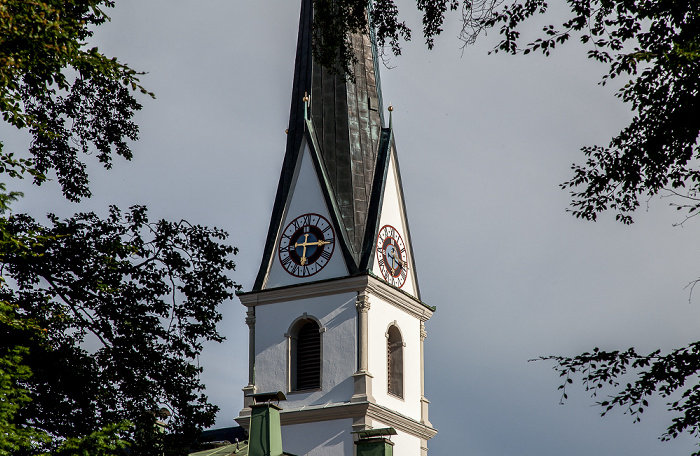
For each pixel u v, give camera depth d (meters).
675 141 53.22
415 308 129.12
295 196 128.25
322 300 124.06
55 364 61.22
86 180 70.44
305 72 132.12
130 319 66.62
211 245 70.31
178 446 66.50
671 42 52.44
